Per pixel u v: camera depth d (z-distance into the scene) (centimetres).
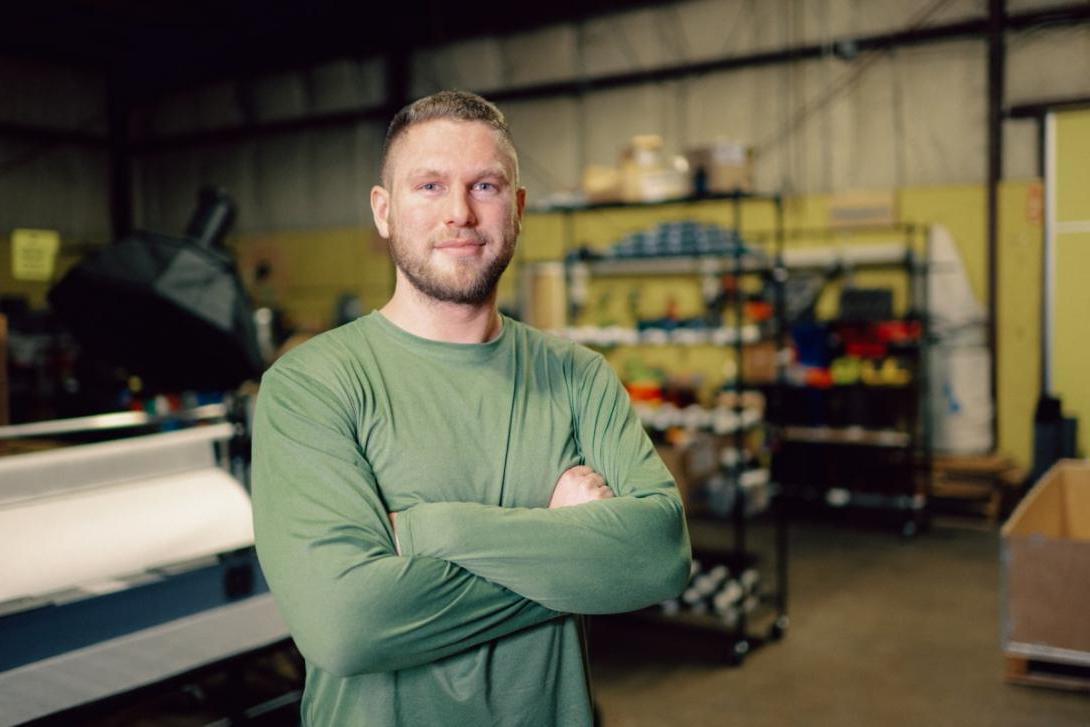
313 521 108
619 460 130
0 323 252
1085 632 312
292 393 116
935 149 639
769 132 693
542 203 439
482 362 125
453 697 114
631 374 576
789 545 557
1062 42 595
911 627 409
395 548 112
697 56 720
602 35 758
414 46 855
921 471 602
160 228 1077
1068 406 607
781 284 447
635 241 478
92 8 884
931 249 624
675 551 121
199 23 925
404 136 120
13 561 160
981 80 620
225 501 197
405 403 119
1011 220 615
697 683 352
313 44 912
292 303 952
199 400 450
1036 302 611
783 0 680
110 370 445
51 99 1016
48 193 1016
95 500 179
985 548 542
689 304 713
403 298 125
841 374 593
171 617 181
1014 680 344
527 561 111
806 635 402
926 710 324
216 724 264
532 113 793
